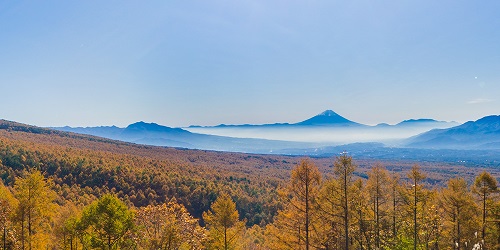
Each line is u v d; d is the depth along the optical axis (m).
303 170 24.89
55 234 28.67
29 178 24.95
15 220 24.77
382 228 34.88
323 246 27.14
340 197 25.77
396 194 34.00
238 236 30.66
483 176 32.03
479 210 33.16
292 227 26.17
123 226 23.09
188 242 23.91
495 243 32.16
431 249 35.91
